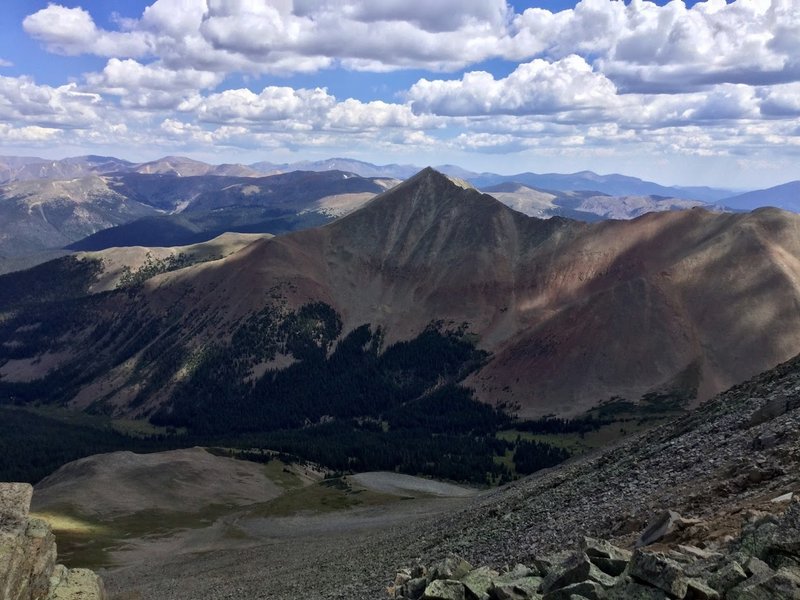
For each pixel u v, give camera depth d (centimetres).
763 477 3138
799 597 1619
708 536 2528
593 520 4172
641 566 1909
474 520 6538
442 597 2362
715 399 6619
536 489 6662
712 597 1750
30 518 3017
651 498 3947
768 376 6162
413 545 6906
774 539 1894
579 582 2041
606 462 6475
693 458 4503
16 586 2617
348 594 5256
